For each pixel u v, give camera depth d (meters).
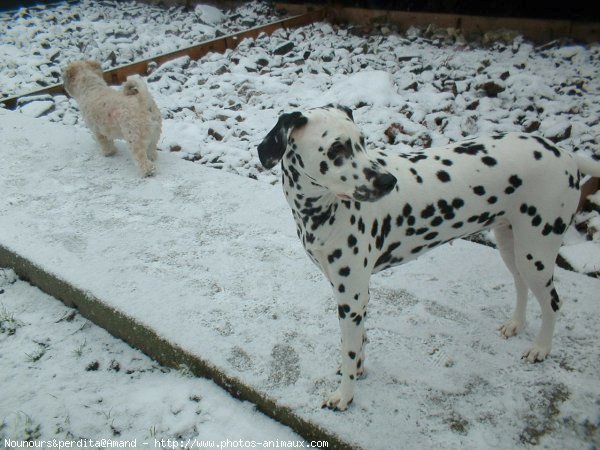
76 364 1.42
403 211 1.10
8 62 3.83
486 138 1.18
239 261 1.63
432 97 2.80
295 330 1.37
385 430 1.10
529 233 1.15
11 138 2.52
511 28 3.75
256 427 1.19
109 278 1.56
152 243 1.73
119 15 5.11
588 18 3.51
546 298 1.20
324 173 0.96
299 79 3.22
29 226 1.82
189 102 3.03
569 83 2.93
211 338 1.34
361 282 1.08
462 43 3.69
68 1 5.66
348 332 1.10
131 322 1.42
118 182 2.12
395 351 1.29
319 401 1.17
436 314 1.40
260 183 2.09
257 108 2.92
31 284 1.72
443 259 1.60
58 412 1.27
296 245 1.70
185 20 4.72
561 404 1.14
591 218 1.88
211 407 1.25
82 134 2.57
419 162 1.13
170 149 2.50
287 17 4.59
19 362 1.42
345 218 1.03
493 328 1.35
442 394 1.17
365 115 2.65
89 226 1.82
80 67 2.30
